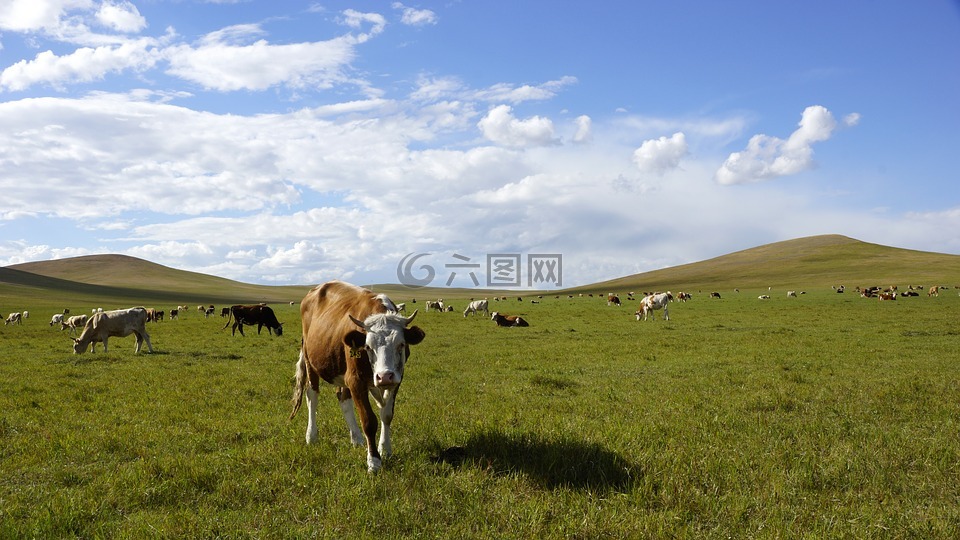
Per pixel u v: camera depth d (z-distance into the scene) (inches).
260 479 240.7
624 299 3009.4
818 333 1040.2
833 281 4357.8
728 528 189.6
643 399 433.4
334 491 225.1
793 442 294.8
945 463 255.1
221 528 194.7
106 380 575.5
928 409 382.6
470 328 1304.1
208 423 363.3
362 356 259.6
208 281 7652.6
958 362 643.5
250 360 757.9
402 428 333.4
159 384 543.5
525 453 264.2
